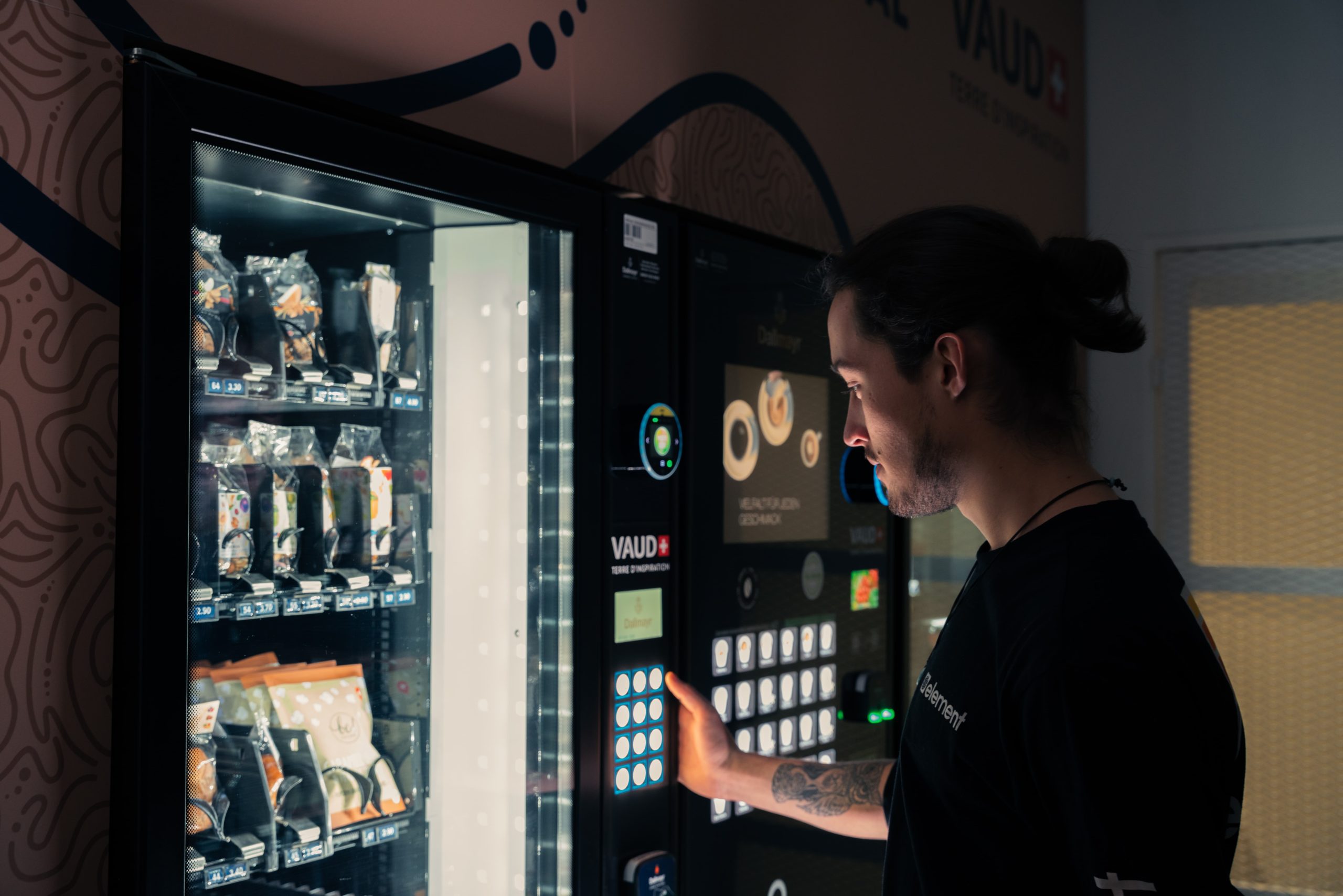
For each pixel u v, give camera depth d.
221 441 1.40
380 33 1.46
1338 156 3.67
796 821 2.02
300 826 1.39
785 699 2.01
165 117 1.06
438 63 1.55
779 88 2.31
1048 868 0.96
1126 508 1.03
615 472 1.64
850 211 2.55
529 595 1.55
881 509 2.34
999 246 1.08
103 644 1.15
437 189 1.34
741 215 2.18
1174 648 0.90
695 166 2.06
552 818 1.54
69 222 1.12
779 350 2.04
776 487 2.02
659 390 1.74
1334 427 3.69
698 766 1.73
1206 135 3.87
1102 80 4.04
